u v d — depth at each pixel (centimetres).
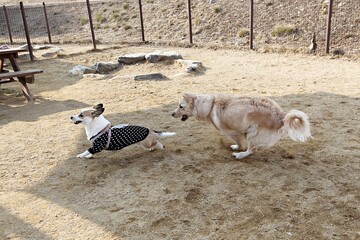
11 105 434
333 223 183
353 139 280
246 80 483
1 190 233
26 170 259
